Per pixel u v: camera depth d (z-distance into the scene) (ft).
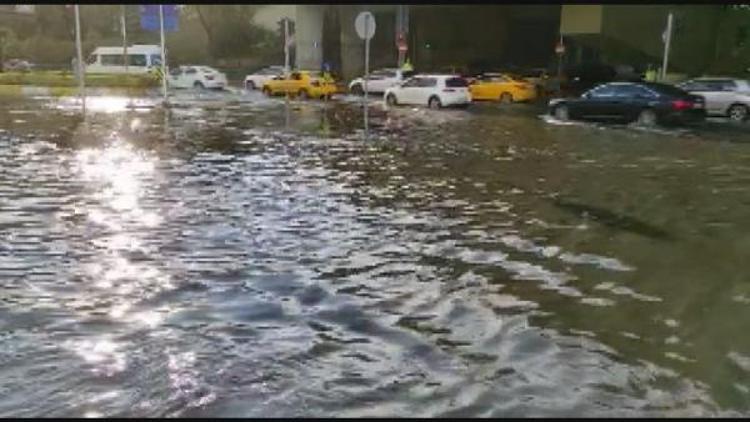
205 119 80.94
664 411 13.78
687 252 25.35
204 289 20.67
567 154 52.70
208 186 37.68
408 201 34.32
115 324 17.75
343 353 16.28
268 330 17.60
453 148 56.13
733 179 41.47
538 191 37.35
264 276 22.06
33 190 35.70
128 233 27.14
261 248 25.32
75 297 19.74
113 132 65.77
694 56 133.69
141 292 20.27
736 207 33.37
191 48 230.68
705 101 78.33
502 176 42.29
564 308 19.53
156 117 82.84
